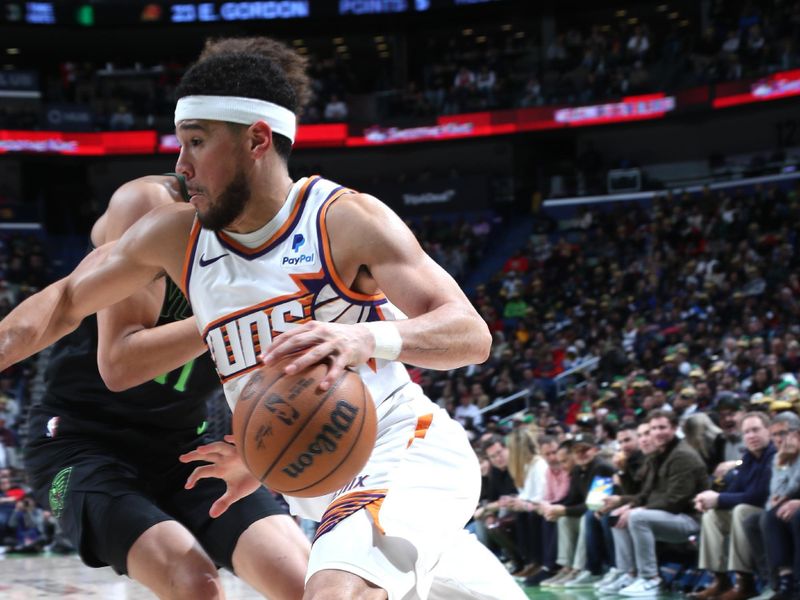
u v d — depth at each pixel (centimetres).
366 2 2697
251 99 234
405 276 232
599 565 817
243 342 247
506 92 2536
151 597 588
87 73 2702
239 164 236
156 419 324
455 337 225
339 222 238
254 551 301
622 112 2388
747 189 2236
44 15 2673
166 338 287
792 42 2169
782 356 1227
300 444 209
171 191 316
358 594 227
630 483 781
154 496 321
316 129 2542
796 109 2389
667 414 745
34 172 2730
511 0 2647
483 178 2583
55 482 317
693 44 2412
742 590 682
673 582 762
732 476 697
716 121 2503
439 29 2869
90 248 336
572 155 2702
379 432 253
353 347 210
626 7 2709
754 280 1781
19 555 1226
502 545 927
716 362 1318
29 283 2259
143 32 2805
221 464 279
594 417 1037
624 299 1889
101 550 299
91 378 323
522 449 899
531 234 2453
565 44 2675
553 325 1941
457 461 261
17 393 1772
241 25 2816
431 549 246
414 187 2638
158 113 2588
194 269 253
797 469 640
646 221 2217
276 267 242
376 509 240
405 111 2605
